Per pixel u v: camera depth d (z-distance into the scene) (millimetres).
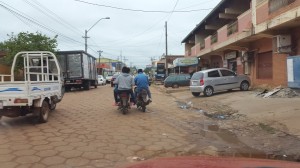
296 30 16359
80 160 6441
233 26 23281
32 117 11758
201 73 21031
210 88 20812
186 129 9922
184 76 34656
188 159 2133
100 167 6027
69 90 29672
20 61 22156
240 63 25469
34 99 10078
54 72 14008
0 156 6660
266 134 9000
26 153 6887
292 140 8156
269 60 20531
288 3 14672
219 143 8039
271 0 16312
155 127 10062
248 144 7938
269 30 16906
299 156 6852
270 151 7254
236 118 11992
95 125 10180
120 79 12906
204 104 16922
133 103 13828
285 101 13789
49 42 29078
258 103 14305
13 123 10539
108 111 13602
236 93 20219
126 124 10469
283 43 16750
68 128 9633
